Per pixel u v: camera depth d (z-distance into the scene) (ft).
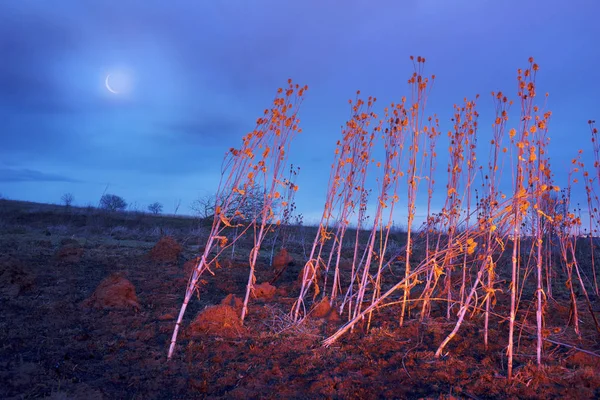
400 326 19.88
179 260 39.60
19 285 24.91
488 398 13.28
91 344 17.21
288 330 19.29
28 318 20.21
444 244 21.95
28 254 37.29
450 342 18.06
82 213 83.10
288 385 14.07
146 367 15.35
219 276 33.17
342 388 13.88
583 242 40.65
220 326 18.88
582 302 25.70
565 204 20.74
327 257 46.11
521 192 14.19
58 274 30.45
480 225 16.35
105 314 21.50
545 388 13.80
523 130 15.23
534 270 32.73
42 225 70.69
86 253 39.83
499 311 23.15
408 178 19.58
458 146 20.26
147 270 34.40
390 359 16.15
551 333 19.21
